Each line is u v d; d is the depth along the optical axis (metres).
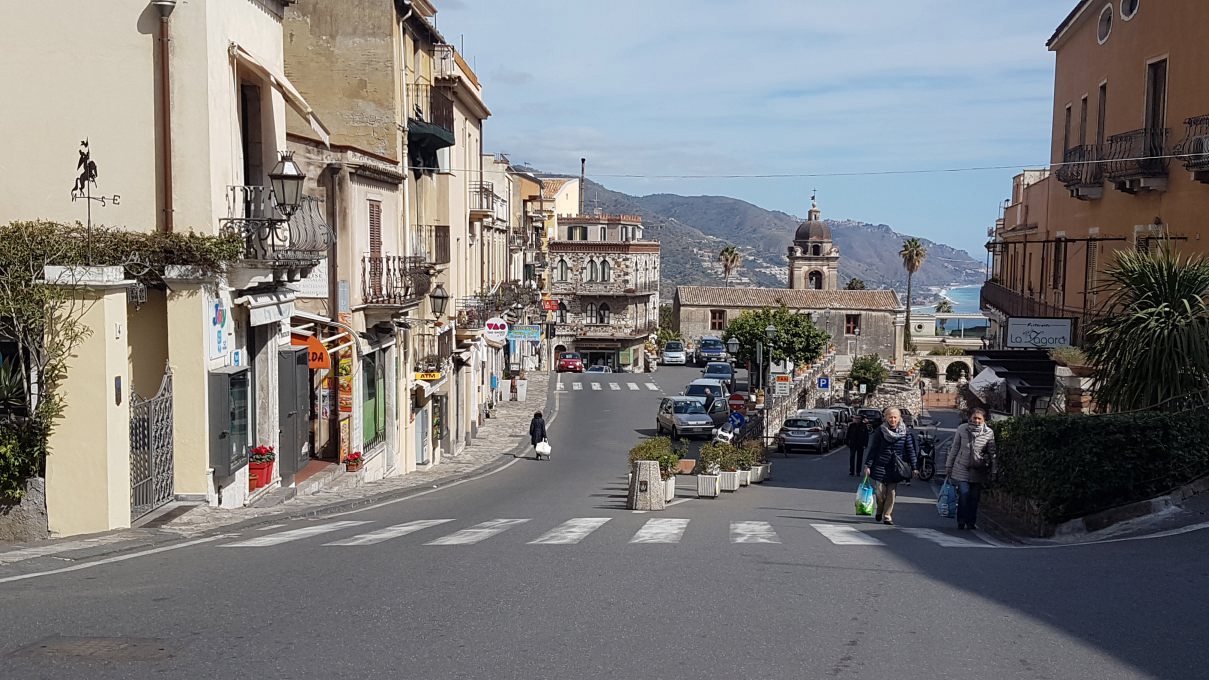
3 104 15.73
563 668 6.16
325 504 17.97
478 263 43.25
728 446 24.83
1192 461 13.31
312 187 23.06
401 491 21.83
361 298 24.36
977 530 14.29
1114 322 16.83
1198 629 6.97
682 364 90.44
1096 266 28.23
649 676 6.00
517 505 19.17
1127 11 27.02
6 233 13.99
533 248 72.50
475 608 7.82
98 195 15.76
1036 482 13.91
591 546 11.60
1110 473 13.19
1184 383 15.84
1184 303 15.90
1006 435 16.31
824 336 78.88
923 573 9.39
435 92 32.28
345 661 6.34
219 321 15.84
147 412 14.32
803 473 31.50
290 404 19.25
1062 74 34.78
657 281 104.88
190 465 15.27
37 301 12.52
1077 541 12.21
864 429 30.06
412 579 9.14
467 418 39.06
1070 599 8.02
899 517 16.39
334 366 23.33
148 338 15.38
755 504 20.03
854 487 25.92
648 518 16.14
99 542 12.04
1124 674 5.98
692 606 7.88
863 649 6.57
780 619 7.42
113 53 15.65
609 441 40.91
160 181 15.77
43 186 15.81
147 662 6.34
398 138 27.70
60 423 12.67
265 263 16.23
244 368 16.12
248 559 10.66
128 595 8.50
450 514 17.08
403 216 28.33
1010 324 27.77
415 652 6.54
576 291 97.62
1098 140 29.39
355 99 27.52
